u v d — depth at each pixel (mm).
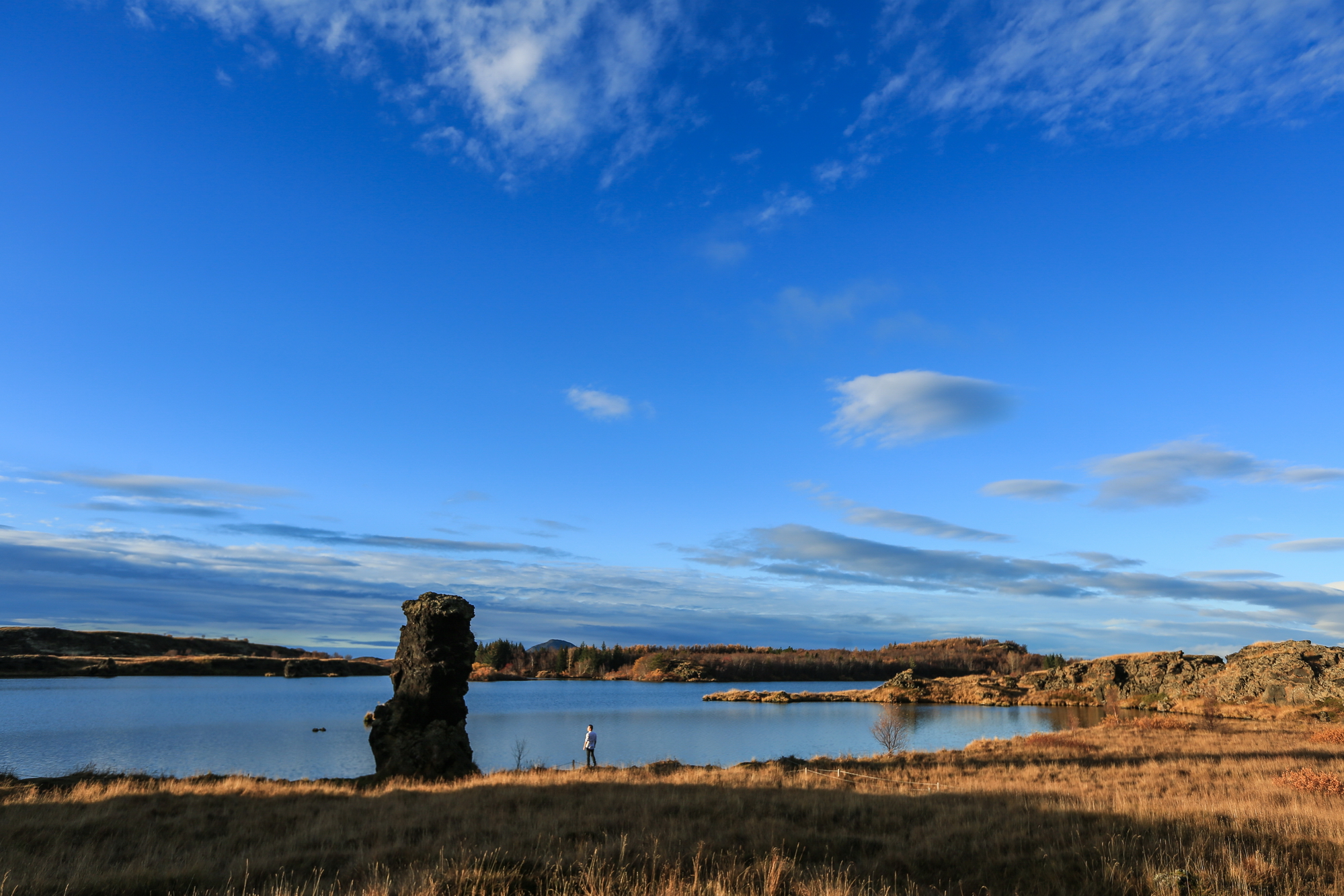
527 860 12031
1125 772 25875
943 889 10922
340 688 136625
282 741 52375
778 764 31719
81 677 147875
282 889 10781
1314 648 73500
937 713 93250
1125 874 10586
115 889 10984
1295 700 66625
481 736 61719
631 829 15734
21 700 86250
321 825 16625
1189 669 97938
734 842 14219
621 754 49500
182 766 40531
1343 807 16375
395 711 31266
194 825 16812
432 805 20172
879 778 25734
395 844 14406
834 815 17406
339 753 46906
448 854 12766
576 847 13680
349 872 12211
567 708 103938
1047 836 13539
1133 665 110062
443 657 32000
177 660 179375
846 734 64062
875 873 11742
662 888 9852
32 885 10945
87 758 42625
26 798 20109
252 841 15391
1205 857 11633
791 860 12297
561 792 22297
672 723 76125
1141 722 53812
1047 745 38594
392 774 28672
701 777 26375
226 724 64125
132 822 16750
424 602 32656
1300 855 11469
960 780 25016
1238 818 14258
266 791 23219
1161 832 13453
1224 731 46406
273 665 196250
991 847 13094
